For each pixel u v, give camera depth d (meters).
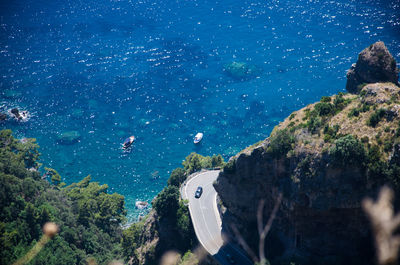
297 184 90.69
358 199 83.81
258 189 105.50
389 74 107.50
